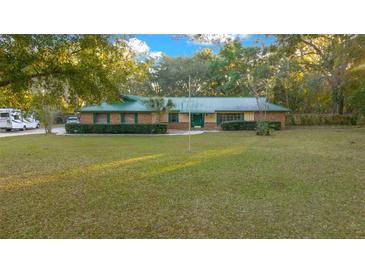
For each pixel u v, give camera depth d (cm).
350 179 697
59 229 420
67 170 845
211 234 399
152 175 763
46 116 2453
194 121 3000
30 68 680
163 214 474
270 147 1342
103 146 1456
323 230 407
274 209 490
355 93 2334
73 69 709
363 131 2305
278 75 2781
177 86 4638
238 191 604
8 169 863
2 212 491
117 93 825
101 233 407
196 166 879
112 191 615
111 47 780
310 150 1221
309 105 3538
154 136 2131
